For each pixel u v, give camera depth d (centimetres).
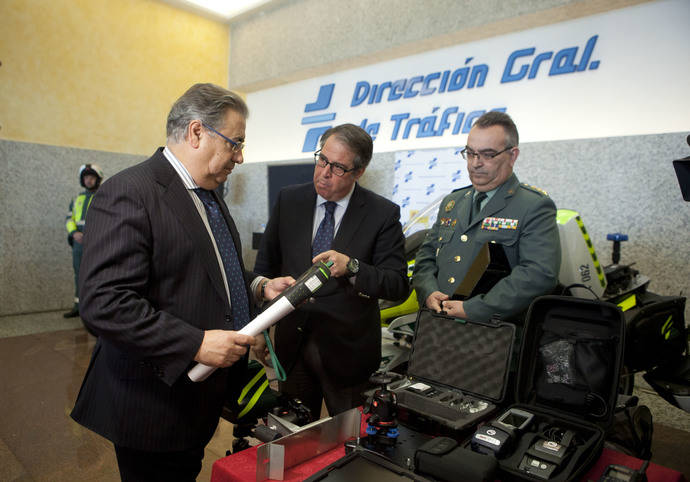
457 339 129
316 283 105
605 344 109
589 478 92
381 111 477
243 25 607
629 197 302
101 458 214
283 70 549
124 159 548
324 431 105
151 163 106
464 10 377
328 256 138
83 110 516
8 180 471
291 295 103
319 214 167
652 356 176
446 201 182
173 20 582
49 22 488
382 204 166
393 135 461
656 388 174
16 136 475
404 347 244
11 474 200
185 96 107
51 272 502
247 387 134
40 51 484
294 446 97
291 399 126
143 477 108
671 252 286
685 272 281
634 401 131
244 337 99
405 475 88
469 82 402
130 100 551
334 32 487
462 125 406
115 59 536
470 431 106
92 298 92
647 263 295
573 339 113
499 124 151
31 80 480
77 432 238
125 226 95
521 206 151
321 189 154
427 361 132
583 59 334
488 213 157
